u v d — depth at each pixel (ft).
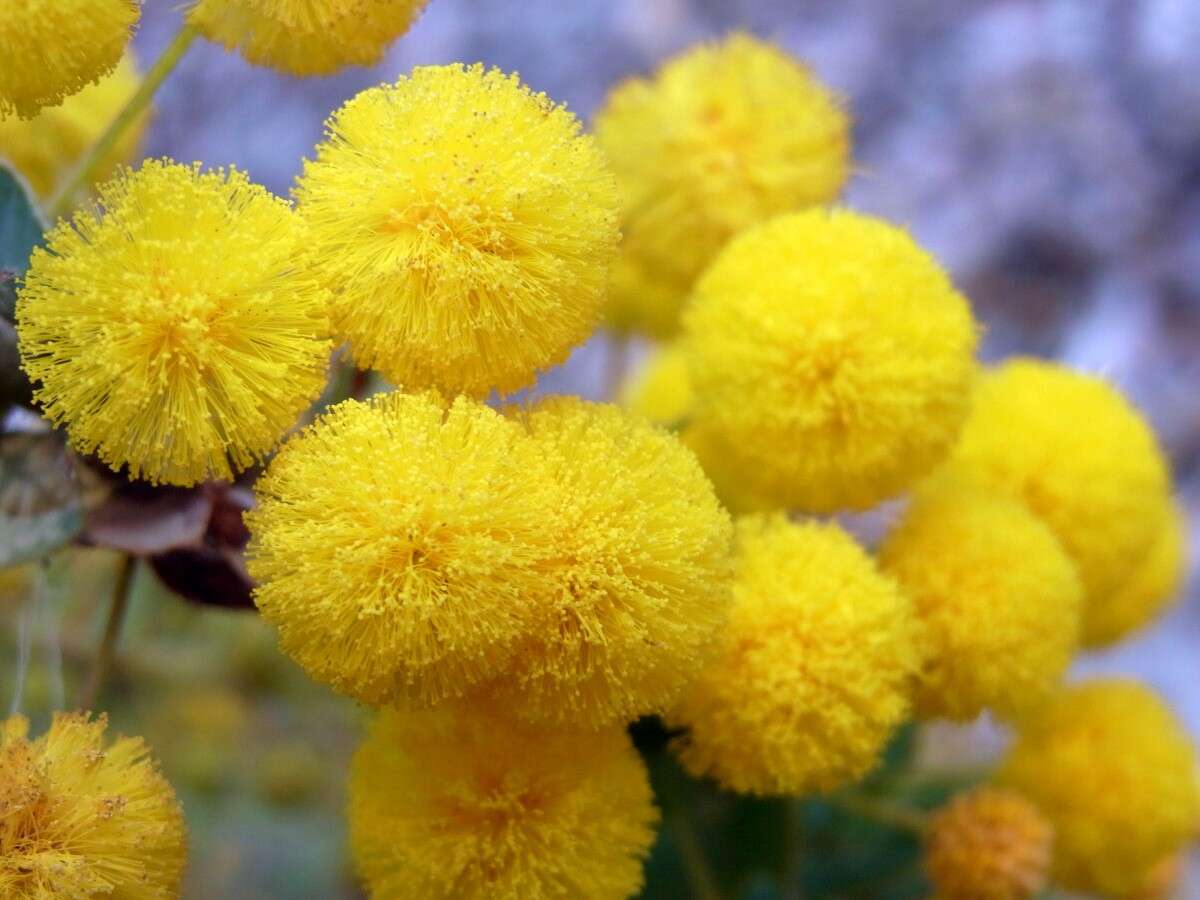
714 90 0.24
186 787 0.41
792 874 0.23
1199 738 0.53
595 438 0.15
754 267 0.19
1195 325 0.54
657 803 0.21
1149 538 0.23
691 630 0.15
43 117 0.22
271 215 0.15
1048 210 0.54
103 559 0.33
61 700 0.22
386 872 0.16
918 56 0.55
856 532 0.22
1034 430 0.22
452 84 0.15
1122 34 0.54
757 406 0.18
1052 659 0.19
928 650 0.19
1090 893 0.25
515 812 0.16
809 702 0.17
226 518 0.17
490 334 0.15
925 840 0.23
